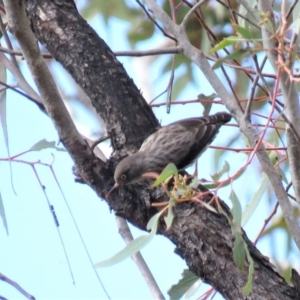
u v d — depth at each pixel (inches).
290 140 309.3
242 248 286.7
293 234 305.3
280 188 310.0
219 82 330.6
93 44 375.6
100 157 370.0
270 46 294.0
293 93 303.1
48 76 316.8
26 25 305.0
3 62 372.2
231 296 315.6
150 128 375.2
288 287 313.0
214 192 281.0
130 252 285.9
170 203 280.5
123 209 337.7
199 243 320.8
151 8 358.3
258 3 310.5
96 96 370.9
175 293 368.2
